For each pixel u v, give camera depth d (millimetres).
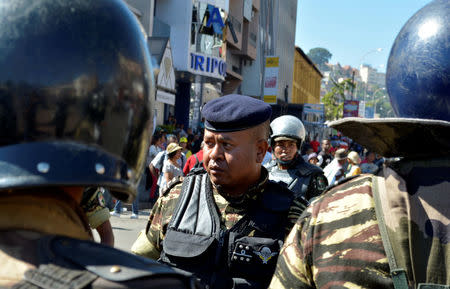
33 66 809
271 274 1949
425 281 1080
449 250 1077
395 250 1122
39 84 806
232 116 1970
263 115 2027
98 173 827
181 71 20453
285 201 2064
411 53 1138
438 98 1109
